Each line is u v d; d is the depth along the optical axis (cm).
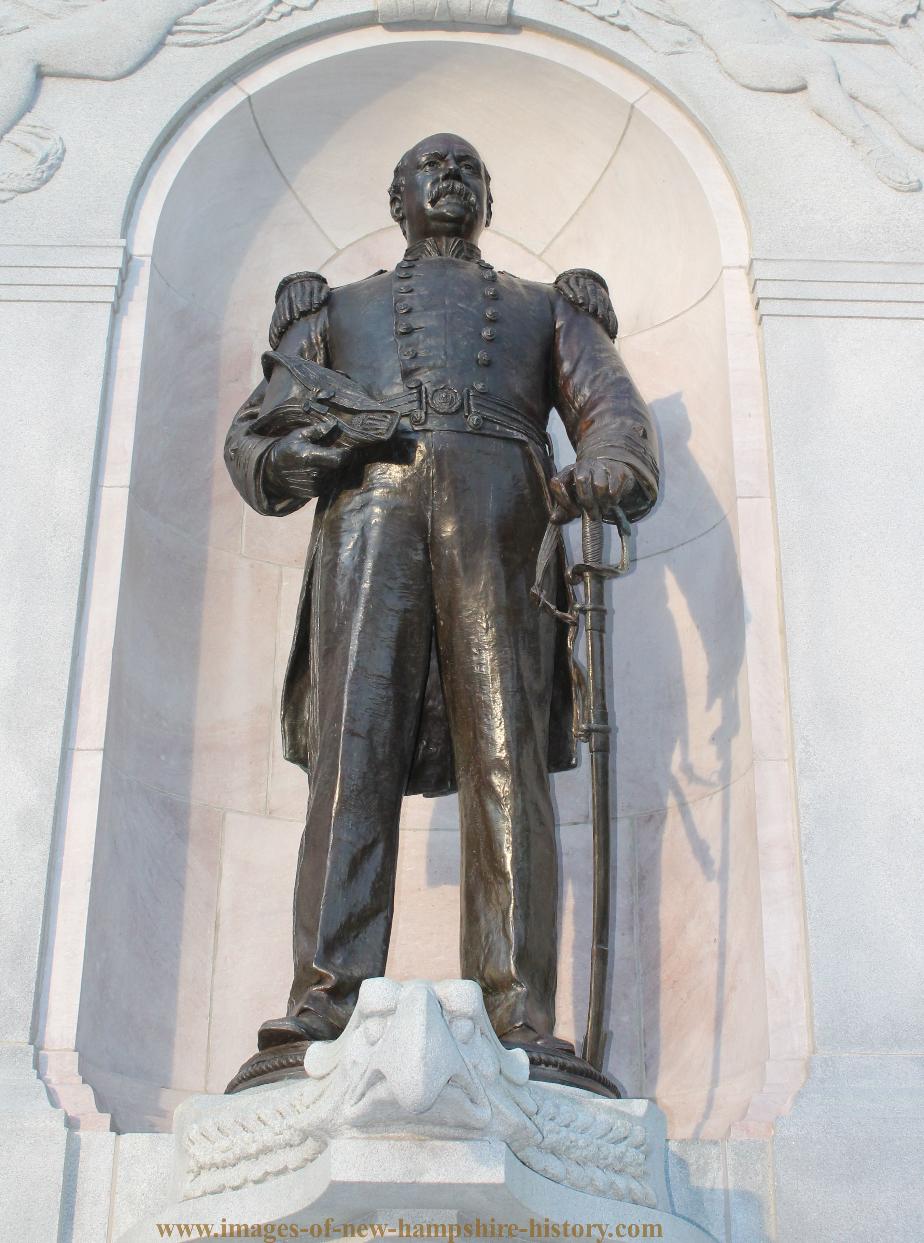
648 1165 399
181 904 572
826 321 585
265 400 484
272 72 654
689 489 615
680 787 581
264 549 644
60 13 649
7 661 527
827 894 488
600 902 425
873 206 613
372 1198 343
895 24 654
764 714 526
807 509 550
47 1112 446
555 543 465
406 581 459
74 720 526
